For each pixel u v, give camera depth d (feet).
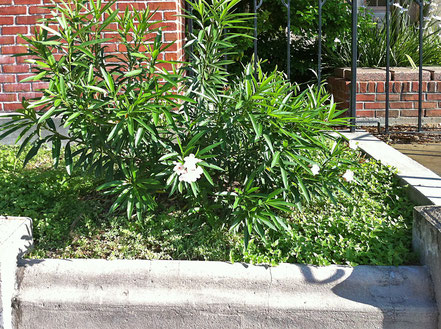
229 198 10.73
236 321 9.24
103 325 9.34
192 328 9.27
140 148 10.95
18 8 17.03
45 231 10.88
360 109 21.47
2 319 9.07
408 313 9.13
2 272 9.09
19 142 17.30
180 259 10.08
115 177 10.85
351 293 9.29
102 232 10.85
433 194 11.47
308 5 27.45
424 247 9.71
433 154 16.15
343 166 11.02
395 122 21.42
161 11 16.89
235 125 10.54
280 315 9.19
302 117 9.90
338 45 28.19
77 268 9.53
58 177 12.73
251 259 9.66
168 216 11.09
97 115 10.09
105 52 16.94
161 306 9.24
